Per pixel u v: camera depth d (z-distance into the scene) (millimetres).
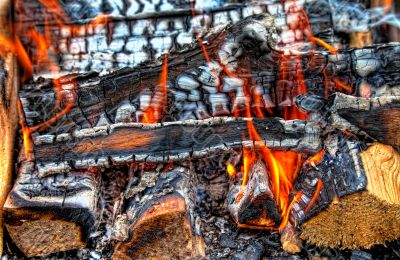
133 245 760
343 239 786
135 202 774
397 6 979
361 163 757
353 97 779
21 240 785
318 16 946
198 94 819
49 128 820
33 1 961
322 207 759
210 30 812
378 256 803
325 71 819
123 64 912
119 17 922
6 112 845
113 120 823
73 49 933
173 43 913
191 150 799
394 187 759
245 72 808
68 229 783
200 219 822
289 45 926
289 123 790
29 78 938
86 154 797
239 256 789
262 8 935
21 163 818
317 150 786
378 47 818
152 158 797
